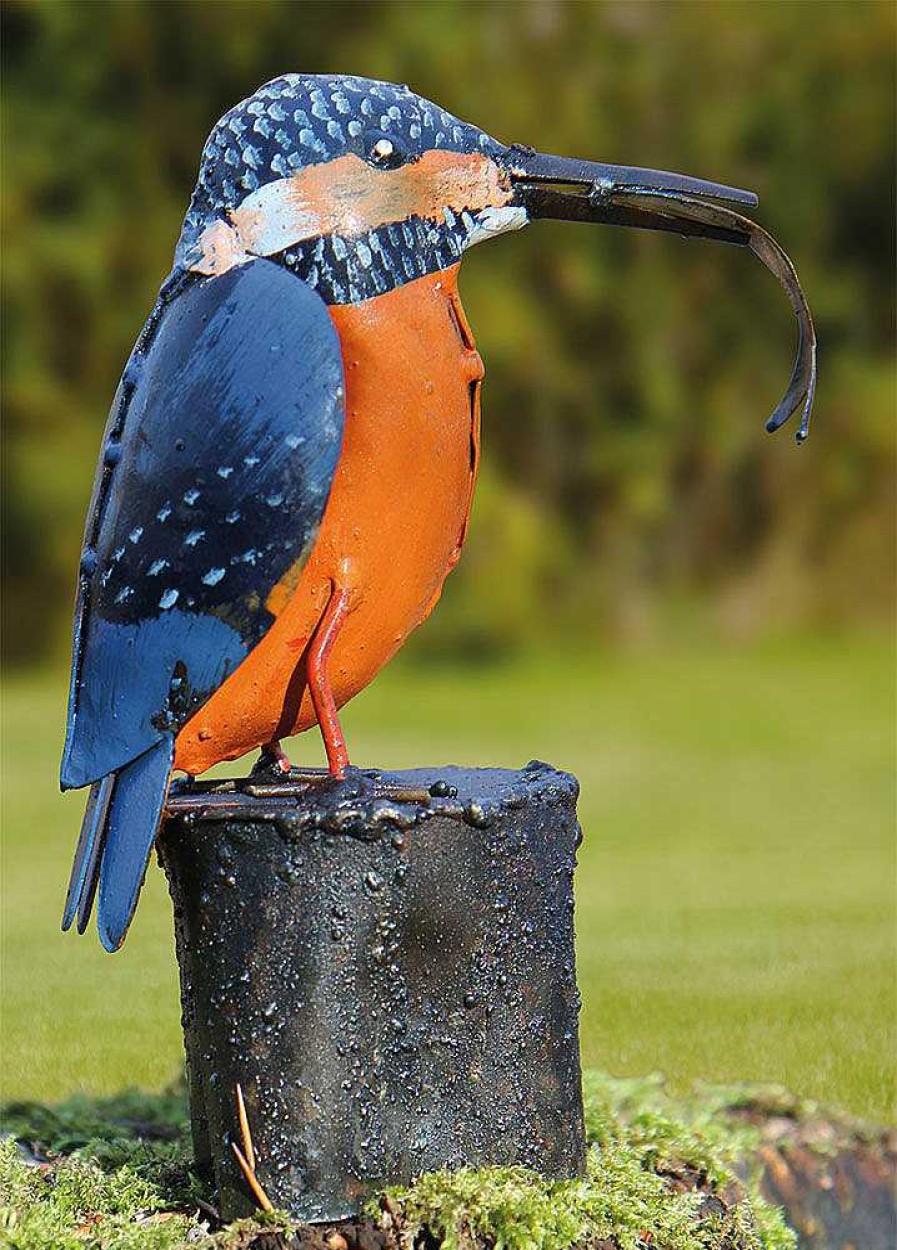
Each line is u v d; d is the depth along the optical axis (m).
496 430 33.97
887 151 34.53
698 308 35.19
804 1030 8.34
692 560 35.91
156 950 10.57
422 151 5.27
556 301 33.34
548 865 5.39
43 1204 5.40
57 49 30.52
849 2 34.09
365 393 5.14
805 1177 6.64
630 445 34.41
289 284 5.11
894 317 35.94
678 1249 5.30
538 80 32.66
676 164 34.22
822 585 35.91
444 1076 5.21
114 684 5.14
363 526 5.19
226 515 5.01
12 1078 7.73
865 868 13.95
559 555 34.22
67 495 30.14
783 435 35.75
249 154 5.23
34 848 14.62
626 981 9.56
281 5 30.11
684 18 33.97
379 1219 5.09
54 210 30.73
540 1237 4.96
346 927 5.12
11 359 30.23
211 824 5.18
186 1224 5.32
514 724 24.34
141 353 5.29
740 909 12.02
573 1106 5.48
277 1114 5.17
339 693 5.48
